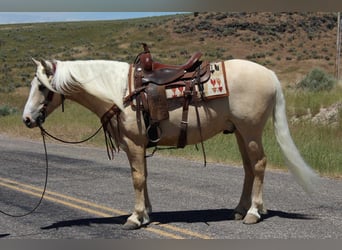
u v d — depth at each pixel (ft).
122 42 237.45
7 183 34.45
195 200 28.40
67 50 233.55
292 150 23.15
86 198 29.40
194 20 246.27
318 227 22.47
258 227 22.48
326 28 225.97
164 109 21.91
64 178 36.37
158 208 26.48
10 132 73.15
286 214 24.88
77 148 55.98
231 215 24.61
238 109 22.38
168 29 243.81
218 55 197.47
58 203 28.17
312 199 28.40
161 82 22.09
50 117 79.25
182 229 22.31
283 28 226.38
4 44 256.52
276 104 23.22
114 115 22.35
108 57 204.85
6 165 43.09
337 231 21.84
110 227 22.98
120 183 34.27
